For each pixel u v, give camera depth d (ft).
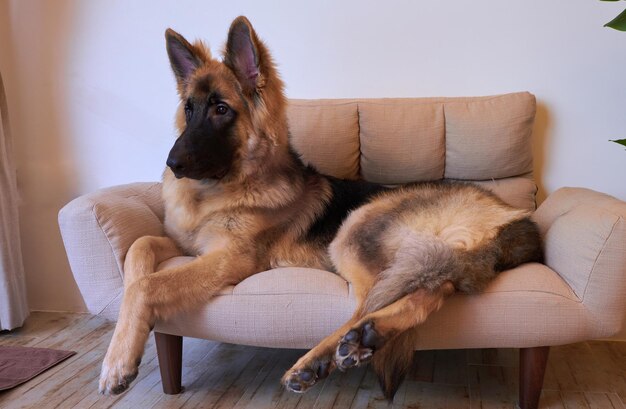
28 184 11.84
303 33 10.87
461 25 10.37
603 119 10.20
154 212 9.41
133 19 11.19
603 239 6.77
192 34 11.14
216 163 7.96
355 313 6.99
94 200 7.96
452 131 9.83
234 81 8.14
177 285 7.19
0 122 10.54
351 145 10.09
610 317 6.93
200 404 7.93
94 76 11.45
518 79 10.34
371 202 8.72
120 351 6.69
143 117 11.42
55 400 8.05
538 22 10.13
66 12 11.32
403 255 7.07
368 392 8.28
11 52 11.55
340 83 10.92
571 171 10.43
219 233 8.22
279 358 9.54
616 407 7.72
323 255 8.61
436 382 8.59
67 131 11.68
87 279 7.84
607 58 10.01
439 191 8.35
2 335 10.61
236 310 7.32
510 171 9.89
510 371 8.94
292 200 8.55
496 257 7.23
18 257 10.89
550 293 6.95
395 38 10.61
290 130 10.05
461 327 7.00
